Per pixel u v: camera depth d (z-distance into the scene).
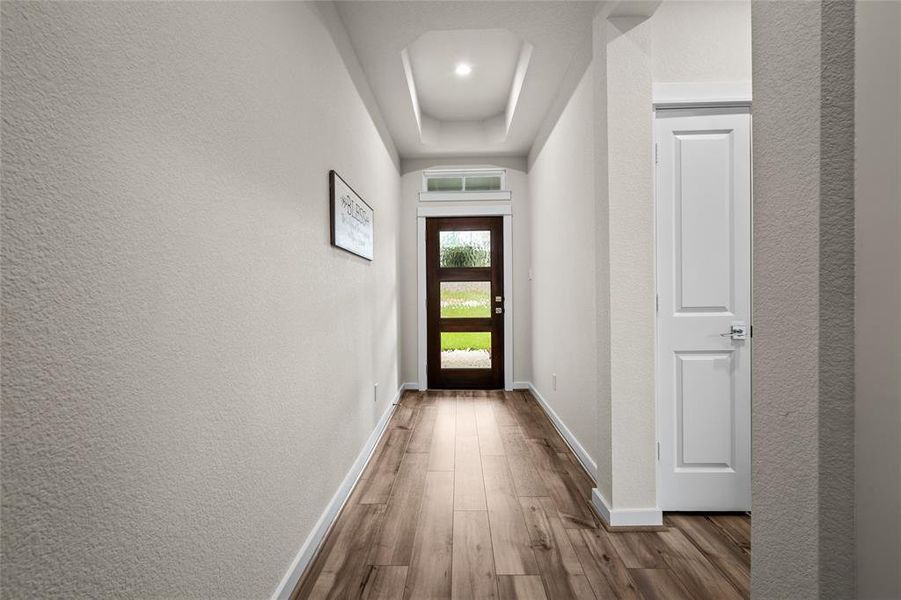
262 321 1.29
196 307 0.96
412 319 4.82
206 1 1.00
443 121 4.41
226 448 1.09
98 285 0.69
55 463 0.62
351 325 2.35
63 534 0.63
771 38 0.84
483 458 2.74
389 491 2.27
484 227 4.83
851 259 0.72
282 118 1.45
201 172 0.98
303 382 1.62
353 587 1.50
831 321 0.73
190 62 0.94
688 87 2.04
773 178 0.85
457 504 2.12
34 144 0.59
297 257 1.58
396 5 2.17
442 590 1.48
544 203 3.81
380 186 3.39
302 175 1.63
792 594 0.81
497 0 2.17
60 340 0.62
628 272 1.94
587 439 2.57
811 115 0.75
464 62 3.27
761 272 0.89
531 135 4.14
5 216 0.55
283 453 1.44
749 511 2.04
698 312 2.05
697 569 1.61
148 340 0.81
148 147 0.80
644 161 1.94
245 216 1.19
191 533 0.94
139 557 0.78
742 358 2.05
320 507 1.81
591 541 1.80
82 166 0.66
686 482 2.06
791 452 0.81
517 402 4.25
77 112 0.65
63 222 0.63
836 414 0.73
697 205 2.05
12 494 0.56
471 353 4.86
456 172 4.81
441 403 4.21
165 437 0.85
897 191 0.63
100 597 0.69
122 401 0.74
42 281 0.60
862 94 0.67
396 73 2.86
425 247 4.82
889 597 0.66
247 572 1.20
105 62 0.70
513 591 1.48
